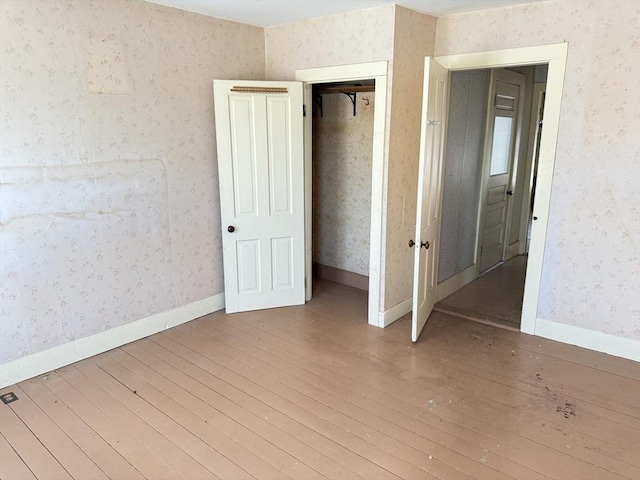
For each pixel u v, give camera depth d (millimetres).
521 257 5977
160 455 2289
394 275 3818
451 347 3424
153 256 3566
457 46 3613
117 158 3225
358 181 4574
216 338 3592
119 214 3297
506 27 3352
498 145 5148
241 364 3182
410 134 3668
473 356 3283
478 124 4574
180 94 3541
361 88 4020
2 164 2693
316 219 5031
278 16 3654
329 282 4977
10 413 2625
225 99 3652
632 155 3014
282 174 3963
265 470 2182
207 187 3867
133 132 3287
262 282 4125
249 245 3998
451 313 4078
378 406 2688
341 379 2980
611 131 3062
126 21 3131
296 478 2131
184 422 2547
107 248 3266
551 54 3193
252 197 3912
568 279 3402
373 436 2422
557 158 3295
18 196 2779
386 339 3562
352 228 4727
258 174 3885
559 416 2590
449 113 4012
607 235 3188
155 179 3479
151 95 3354
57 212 2965
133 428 2498
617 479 2127
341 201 4758
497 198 5348
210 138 3816
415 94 3629
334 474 2154
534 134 5758
